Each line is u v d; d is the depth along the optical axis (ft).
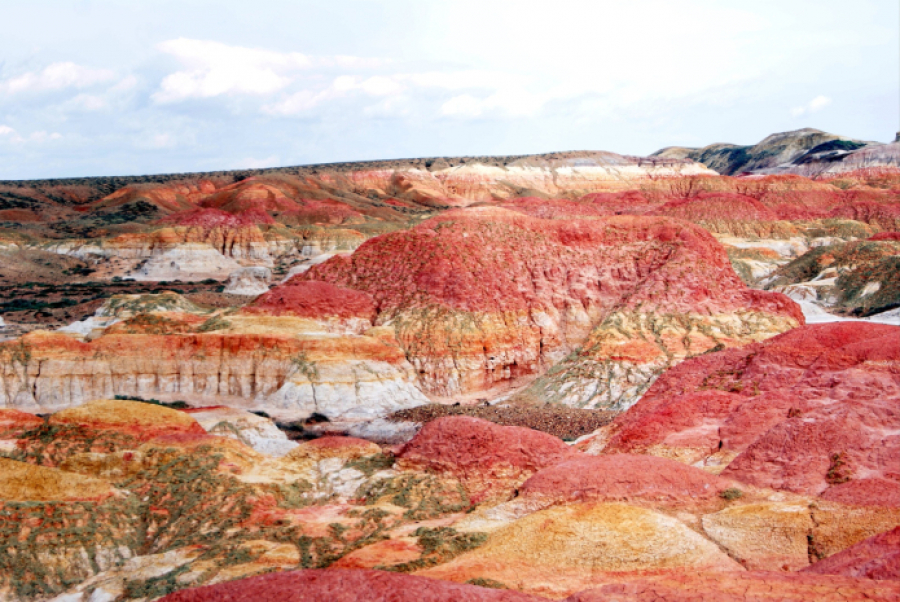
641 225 356.38
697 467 166.71
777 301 320.70
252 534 151.33
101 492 159.12
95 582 136.67
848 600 95.35
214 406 256.32
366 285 335.47
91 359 264.93
